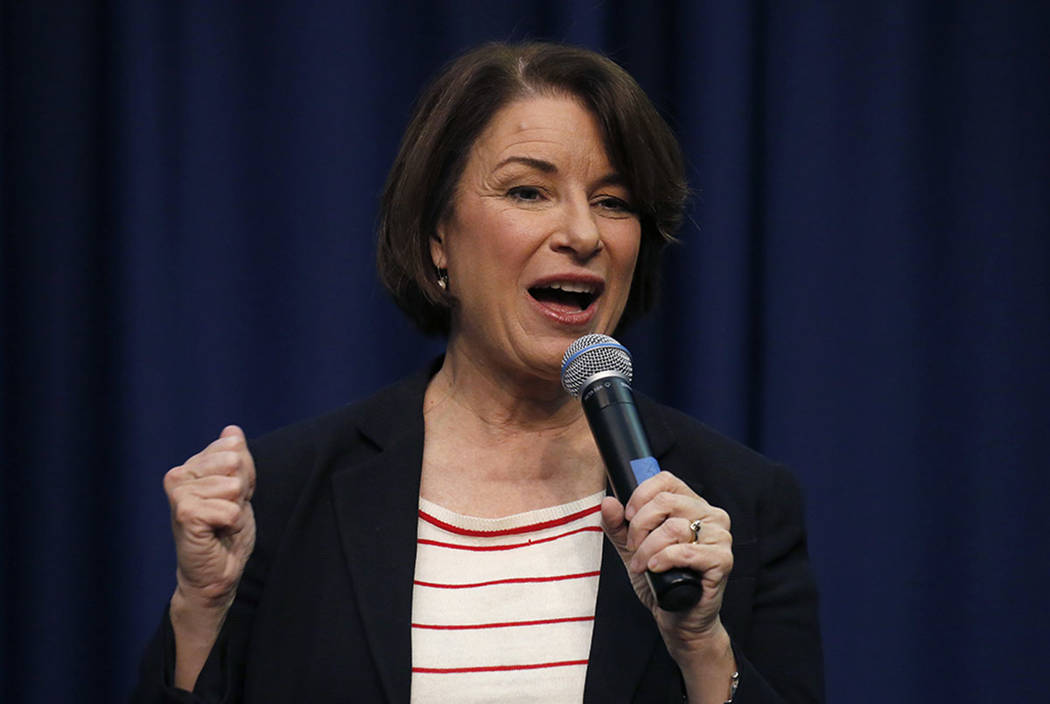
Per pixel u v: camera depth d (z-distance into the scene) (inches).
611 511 185.9
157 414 373.1
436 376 249.9
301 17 381.7
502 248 223.3
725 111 377.4
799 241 382.6
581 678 209.3
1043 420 382.6
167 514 371.9
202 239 377.7
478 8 383.6
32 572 368.8
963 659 381.4
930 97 385.4
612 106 224.4
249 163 380.5
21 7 375.6
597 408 196.1
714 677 198.2
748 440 383.9
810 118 383.6
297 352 381.1
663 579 177.3
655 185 228.8
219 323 378.0
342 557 219.5
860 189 384.8
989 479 382.9
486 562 219.3
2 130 373.4
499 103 227.1
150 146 374.6
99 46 379.6
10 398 371.6
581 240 218.5
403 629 208.7
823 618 379.9
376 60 383.6
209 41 378.3
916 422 382.6
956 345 384.8
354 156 382.0
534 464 232.8
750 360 384.2
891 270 383.6
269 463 229.3
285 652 213.2
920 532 382.0
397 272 249.3
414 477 226.1
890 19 383.9
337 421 237.6
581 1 378.3
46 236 374.3
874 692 379.9
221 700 200.7
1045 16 384.5
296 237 381.4
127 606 370.0
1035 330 383.6
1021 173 384.8
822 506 381.4
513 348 226.4
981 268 384.5
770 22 385.4
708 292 376.8
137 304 373.1
